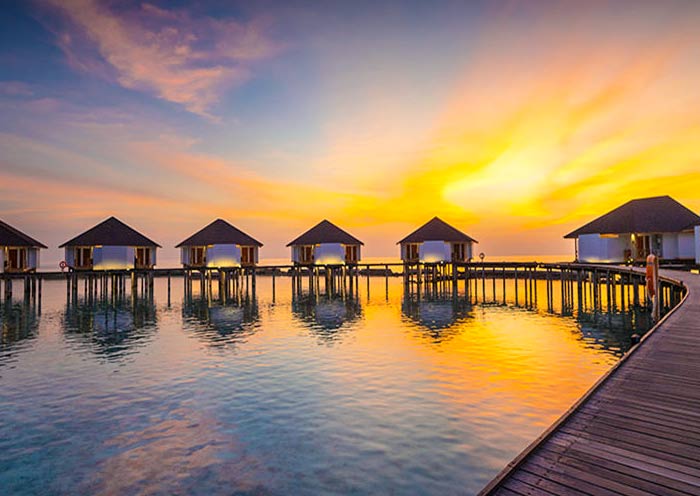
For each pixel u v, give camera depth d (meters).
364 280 66.81
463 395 11.91
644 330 21.52
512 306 32.22
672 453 5.06
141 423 10.37
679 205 37.75
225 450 8.96
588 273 40.72
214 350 18.08
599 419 6.05
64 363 16.03
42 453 8.91
